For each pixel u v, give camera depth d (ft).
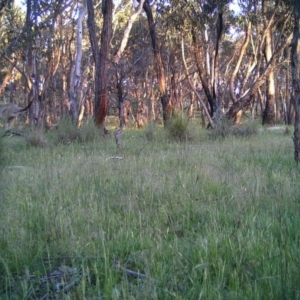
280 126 81.87
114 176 24.50
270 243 13.50
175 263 12.49
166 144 45.14
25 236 14.65
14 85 130.11
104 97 57.57
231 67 111.96
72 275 12.07
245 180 23.06
